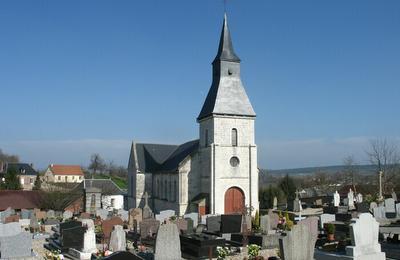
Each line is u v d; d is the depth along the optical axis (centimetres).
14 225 3002
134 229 3259
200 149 4875
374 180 7425
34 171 11381
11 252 2425
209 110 4681
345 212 4084
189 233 3058
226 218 3103
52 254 2538
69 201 5722
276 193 5959
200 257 2430
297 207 4888
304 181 10738
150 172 5938
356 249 1870
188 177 4809
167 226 2048
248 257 2234
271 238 2647
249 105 4741
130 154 6388
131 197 6225
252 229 3148
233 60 4769
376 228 1947
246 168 4656
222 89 4688
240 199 4612
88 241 2622
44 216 4875
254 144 4703
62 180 13600
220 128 4597
